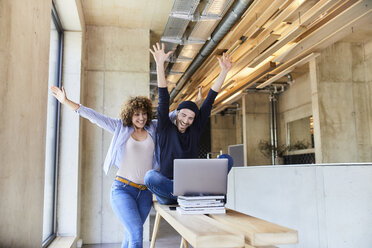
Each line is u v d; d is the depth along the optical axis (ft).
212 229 5.22
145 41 20.90
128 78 20.34
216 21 18.89
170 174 8.46
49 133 15.62
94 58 20.17
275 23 23.07
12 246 5.69
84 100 19.60
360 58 36.47
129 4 18.42
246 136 53.62
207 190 7.19
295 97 50.67
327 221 9.55
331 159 34.35
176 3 16.61
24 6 6.31
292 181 11.11
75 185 16.72
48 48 8.37
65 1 15.29
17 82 5.94
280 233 5.04
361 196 9.05
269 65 32.35
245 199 15.02
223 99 47.67
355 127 35.24
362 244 8.93
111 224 18.92
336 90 35.55
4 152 5.33
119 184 8.39
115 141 8.57
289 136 52.85
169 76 31.24
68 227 16.40
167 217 7.17
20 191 6.13
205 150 69.36
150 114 8.82
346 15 23.45
